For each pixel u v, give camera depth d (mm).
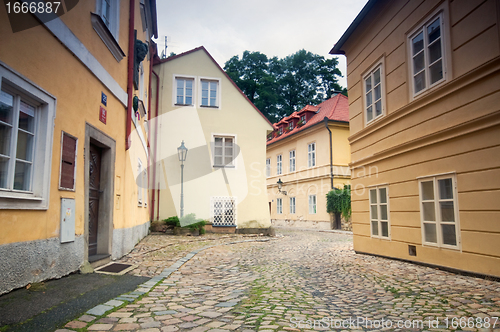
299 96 46875
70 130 5219
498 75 5840
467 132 6457
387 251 9188
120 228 7750
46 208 4523
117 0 7309
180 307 4250
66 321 3424
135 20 9516
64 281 4789
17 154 4184
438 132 7168
